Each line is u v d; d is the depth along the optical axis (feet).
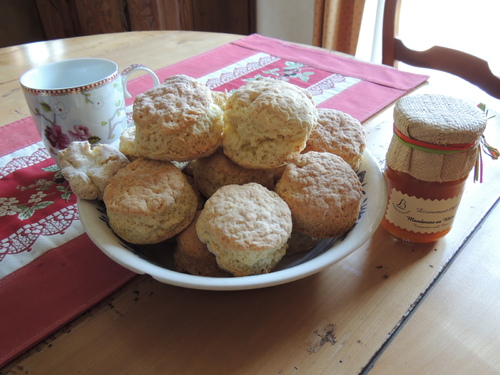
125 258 1.62
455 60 3.68
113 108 2.56
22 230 2.17
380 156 2.65
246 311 1.72
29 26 8.25
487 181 2.41
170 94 1.94
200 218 1.75
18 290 1.82
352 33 6.31
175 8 7.20
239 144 1.91
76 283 1.85
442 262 1.93
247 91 1.94
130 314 1.72
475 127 1.73
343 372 1.50
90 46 4.34
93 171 1.97
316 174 1.86
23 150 2.86
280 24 7.77
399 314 1.70
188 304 1.76
